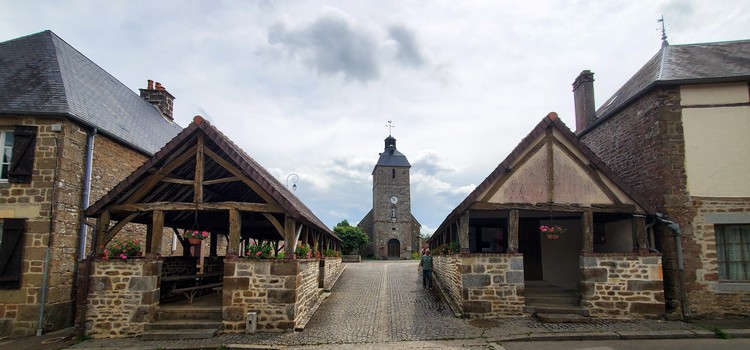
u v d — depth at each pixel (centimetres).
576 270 1175
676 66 1038
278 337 809
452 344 762
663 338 796
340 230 4116
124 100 1456
